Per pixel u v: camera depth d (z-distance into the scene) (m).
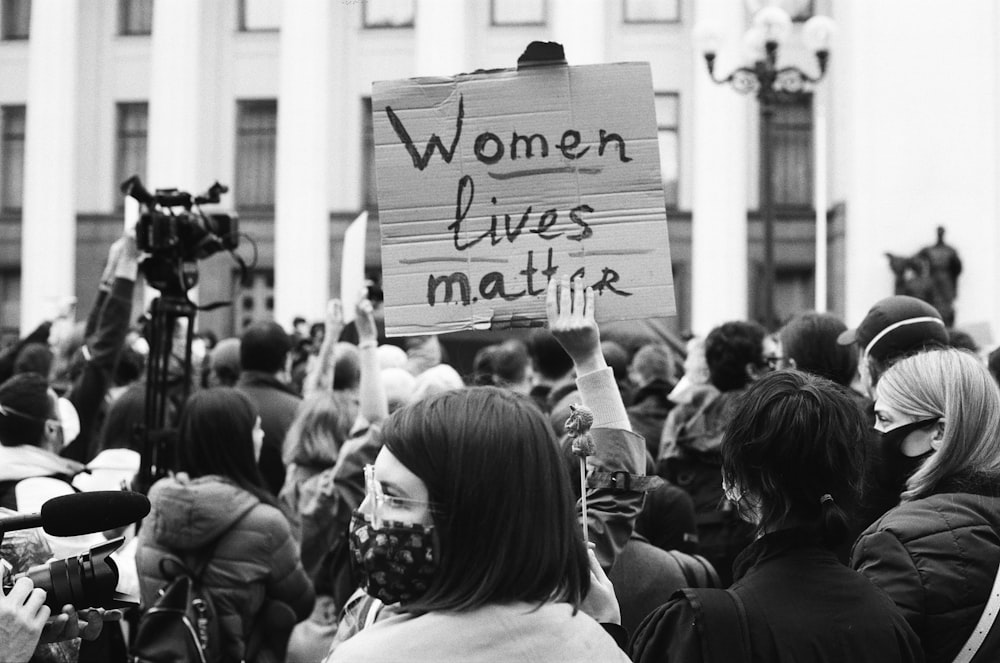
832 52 28.39
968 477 3.11
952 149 22.91
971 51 22.89
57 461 4.49
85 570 2.38
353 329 8.37
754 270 29.89
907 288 22.53
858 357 4.77
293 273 28.89
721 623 2.58
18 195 32.06
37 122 30.30
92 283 31.11
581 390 3.23
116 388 7.81
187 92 29.73
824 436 2.71
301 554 5.28
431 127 3.25
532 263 3.24
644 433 6.11
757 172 29.97
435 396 2.22
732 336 5.55
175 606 4.16
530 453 2.15
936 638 2.89
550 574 2.14
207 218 5.72
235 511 4.29
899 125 23.05
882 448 3.42
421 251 3.24
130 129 31.56
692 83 29.89
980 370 3.22
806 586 2.64
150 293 21.84
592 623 2.17
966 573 2.90
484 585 2.10
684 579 3.85
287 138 29.05
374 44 30.64
